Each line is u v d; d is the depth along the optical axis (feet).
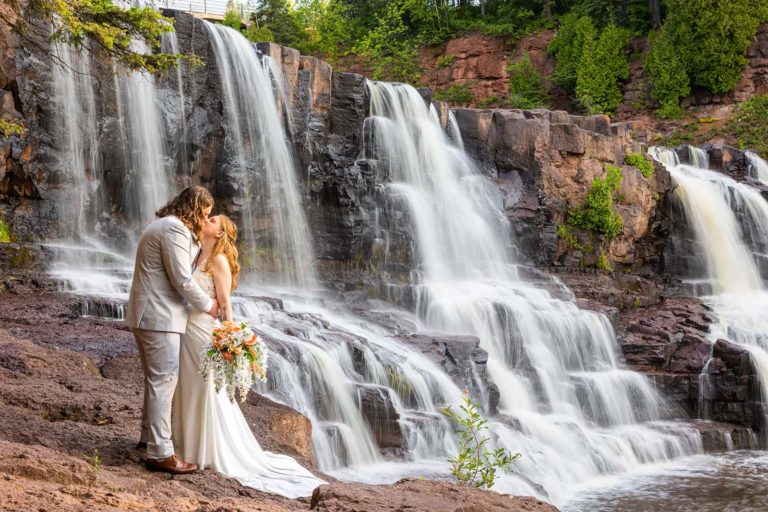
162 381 23.43
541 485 52.44
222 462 24.34
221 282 24.14
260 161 82.07
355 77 91.71
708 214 110.22
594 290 91.61
